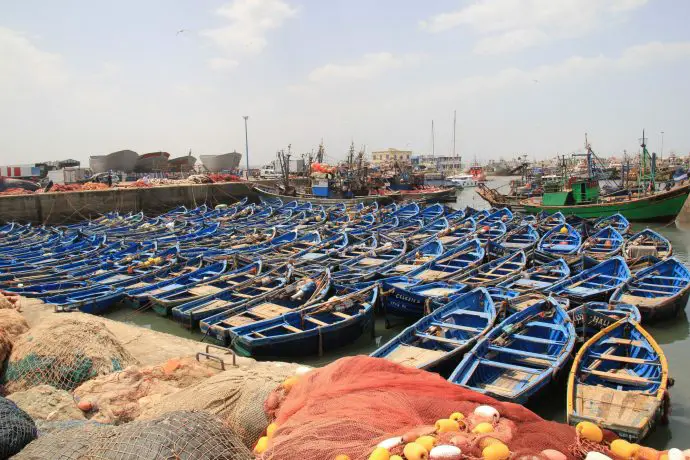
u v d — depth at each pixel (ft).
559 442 14.10
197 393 19.17
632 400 27.22
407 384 17.33
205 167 247.70
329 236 90.12
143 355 32.27
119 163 241.14
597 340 34.58
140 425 13.02
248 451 13.96
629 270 56.44
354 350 44.32
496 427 14.20
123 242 87.51
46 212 128.47
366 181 159.74
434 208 121.08
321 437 13.69
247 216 124.57
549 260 65.92
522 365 34.32
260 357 40.16
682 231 113.50
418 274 60.54
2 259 80.59
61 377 22.49
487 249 69.56
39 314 42.52
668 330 47.37
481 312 44.29
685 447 28.32
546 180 172.86
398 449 12.76
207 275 65.72
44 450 13.12
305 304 48.06
